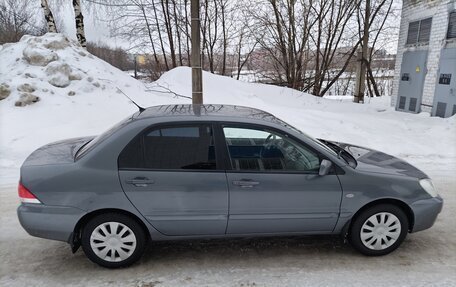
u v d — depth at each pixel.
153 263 3.55
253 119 3.55
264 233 3.53
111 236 3.36
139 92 10.82
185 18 19.08
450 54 11.02
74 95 9.38
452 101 10.98
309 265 3.52
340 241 4.02
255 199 3.39
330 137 8.55
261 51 20.80
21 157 6.68
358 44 18.34
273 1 17.36
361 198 3.51
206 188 3.32
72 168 3.28
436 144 8.24
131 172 3.28
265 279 3.27
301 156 3.51
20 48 10.73
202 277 3.31
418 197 3.61
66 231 3.25
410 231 3.73
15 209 4.75
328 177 3.47
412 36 12.97
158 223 3.35
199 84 7.37
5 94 8.73
